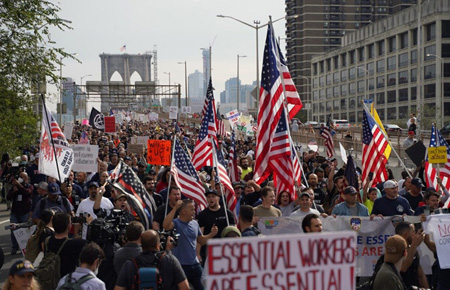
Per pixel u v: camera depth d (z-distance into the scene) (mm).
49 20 24500
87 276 5949
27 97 25844
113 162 18375
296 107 12539
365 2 163250
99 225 7355
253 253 3576
